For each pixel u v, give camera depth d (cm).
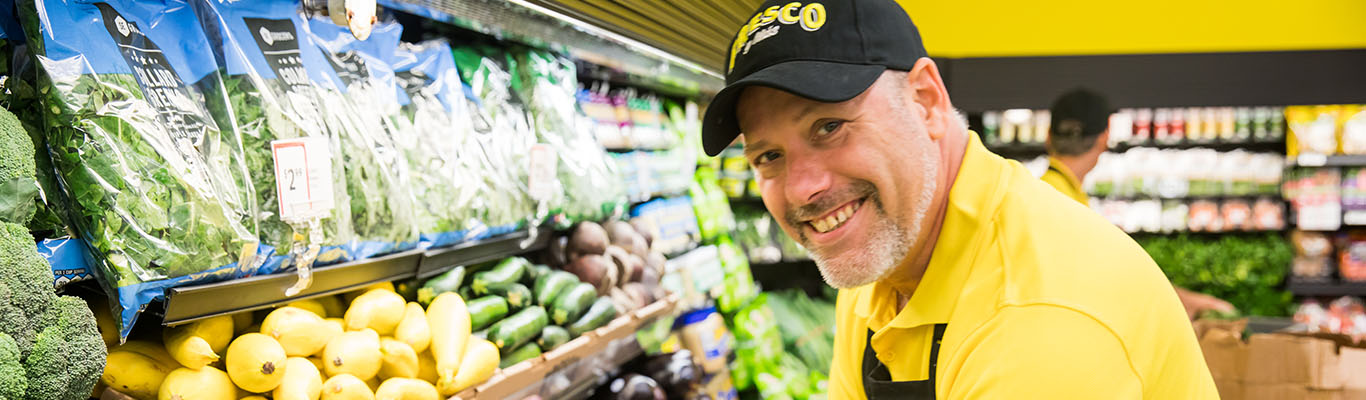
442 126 193
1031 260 115
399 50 193
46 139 113
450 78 203
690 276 340
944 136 127
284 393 142
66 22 117
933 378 127
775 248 525
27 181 101
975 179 127
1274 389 270
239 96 143
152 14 134
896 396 132
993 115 620
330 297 167
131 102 121
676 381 270
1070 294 110
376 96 176
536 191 217
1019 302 112
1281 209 647
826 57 117
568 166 238
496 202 201
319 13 167
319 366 157
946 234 125
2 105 117
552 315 211
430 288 185
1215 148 663
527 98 234
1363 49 564
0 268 92
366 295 166
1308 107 624
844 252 125
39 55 113
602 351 228
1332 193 635
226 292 131
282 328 146
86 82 116
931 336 127
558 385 204
